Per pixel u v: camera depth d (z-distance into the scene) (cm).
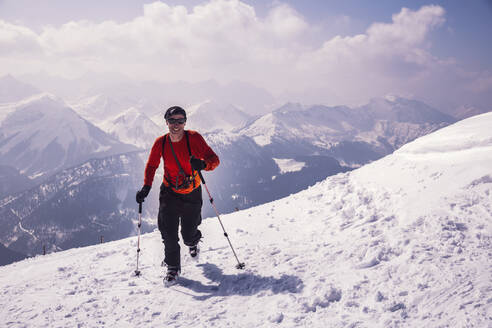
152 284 428
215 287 394
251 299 350
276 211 678
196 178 420
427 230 392
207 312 338
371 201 540
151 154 414
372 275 336
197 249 506
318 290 336
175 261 423
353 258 385
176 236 424
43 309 385
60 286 457
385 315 270
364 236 433
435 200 455
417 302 277
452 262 318
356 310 290
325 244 451
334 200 611
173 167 408
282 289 356
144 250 577
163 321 330
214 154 411
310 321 287
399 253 366
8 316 373
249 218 668
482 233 357
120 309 366
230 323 309
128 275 470
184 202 418
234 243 540
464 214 402
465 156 516
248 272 415
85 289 436
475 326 228
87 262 561
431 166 551
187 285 411
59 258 628
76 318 354
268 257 454
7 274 552
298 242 489
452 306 258
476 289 269
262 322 301
